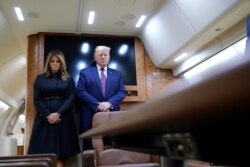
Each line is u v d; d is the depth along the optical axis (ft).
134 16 14.62
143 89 16.28
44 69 14.07
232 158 2.87
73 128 13.17
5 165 5.03
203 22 11.49
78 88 13.87
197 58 14.29
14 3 12.92
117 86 14.32
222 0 9.99
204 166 10.27
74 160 14.32
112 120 1.60
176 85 0.90
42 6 13.26
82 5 13.32
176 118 1.36
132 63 16.56
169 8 13.08
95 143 10.77
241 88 0.86
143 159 10.20
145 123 1.43
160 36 14.94
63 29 15.76
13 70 22.12
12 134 29.94
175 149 1.89
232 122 2.19
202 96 0.90
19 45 18.58
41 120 12.57
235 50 12.09
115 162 10.02
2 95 22.74
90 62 15.90
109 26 15.64
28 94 14.94
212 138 2.66
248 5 9.53
